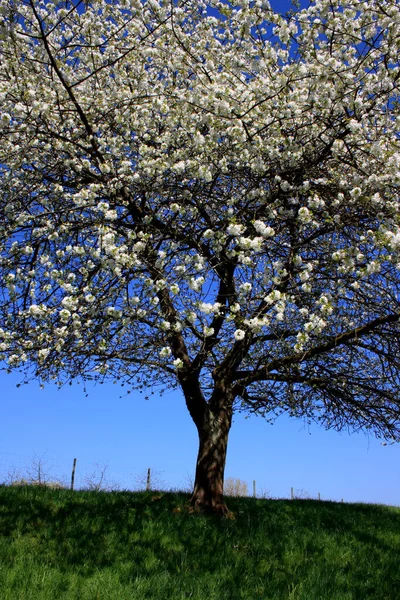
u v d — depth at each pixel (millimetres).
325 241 6582
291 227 6676
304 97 6375
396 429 8945
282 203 6594
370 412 8953
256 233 6246
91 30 7406
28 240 6684
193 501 7855
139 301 5926
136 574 5016
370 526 8422
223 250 6508
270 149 6398
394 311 6355
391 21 5723
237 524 7152
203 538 6258
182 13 6477
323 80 5891
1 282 6598
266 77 6727
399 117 5949
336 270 6230
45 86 6980
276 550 6133
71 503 7543
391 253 5305
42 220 6758
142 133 7297
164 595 4566
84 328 6348
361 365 9141
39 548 5547
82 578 4809
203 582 4930
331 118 6363
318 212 6359
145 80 7371
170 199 6723
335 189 6434
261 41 6305
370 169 6125
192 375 7797
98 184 6434
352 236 6285
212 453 8000
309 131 6758
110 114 7227
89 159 7508
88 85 7211
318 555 6211
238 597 4648
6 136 6629
